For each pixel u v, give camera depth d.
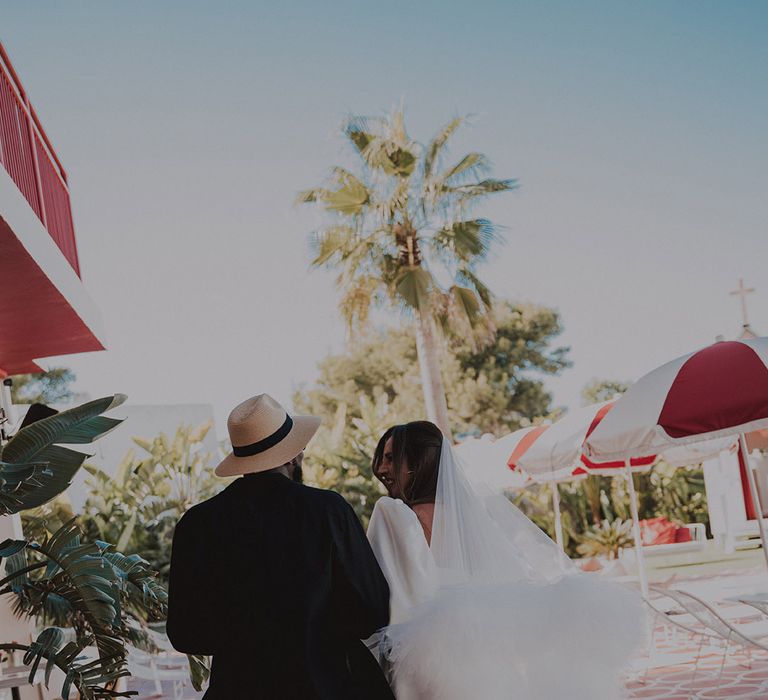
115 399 5.43
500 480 11.21
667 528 19.22
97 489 15.13
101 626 5.13
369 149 19.05
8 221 5.58
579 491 22.06
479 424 32.75
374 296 19.58
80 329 8.59
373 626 3.00
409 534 3.38
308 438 3.22
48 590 5.23
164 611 5.71
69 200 9.49
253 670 2.84
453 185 19.53
